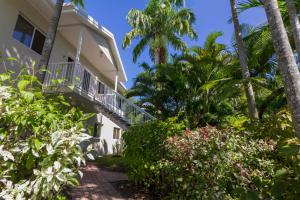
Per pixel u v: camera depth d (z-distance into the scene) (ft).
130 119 33.01
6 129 6.26
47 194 5.94
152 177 15.69
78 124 7.15
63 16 27.48
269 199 6.98
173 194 12.83
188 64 39.22
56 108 7.11
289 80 9.30
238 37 21.06
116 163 27.61
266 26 23.81
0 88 6.49
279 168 7.59
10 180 6.06
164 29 44.09
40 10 26.50
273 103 29.40
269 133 12.60
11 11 23.02
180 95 41.27
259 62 29.09
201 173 11.61
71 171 6.67
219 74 34.14
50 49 18.57
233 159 11.52
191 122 34.78
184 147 12.76
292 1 13.02
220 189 11.07
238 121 15.74
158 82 46.32
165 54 45.85
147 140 16.07
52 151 6.06
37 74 17.39
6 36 22.21
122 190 16.46
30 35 26.05
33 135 6.36
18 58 23.59
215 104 37.58
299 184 6.17
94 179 19.22
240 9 22.41
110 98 33.88
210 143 12.19
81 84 25.85
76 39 33.09
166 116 43.34
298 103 8.86
